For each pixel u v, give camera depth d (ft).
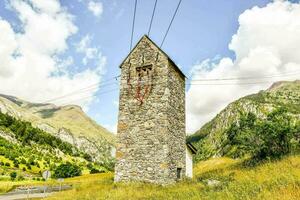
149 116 72.90
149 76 76.07
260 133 88.07
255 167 73.26
